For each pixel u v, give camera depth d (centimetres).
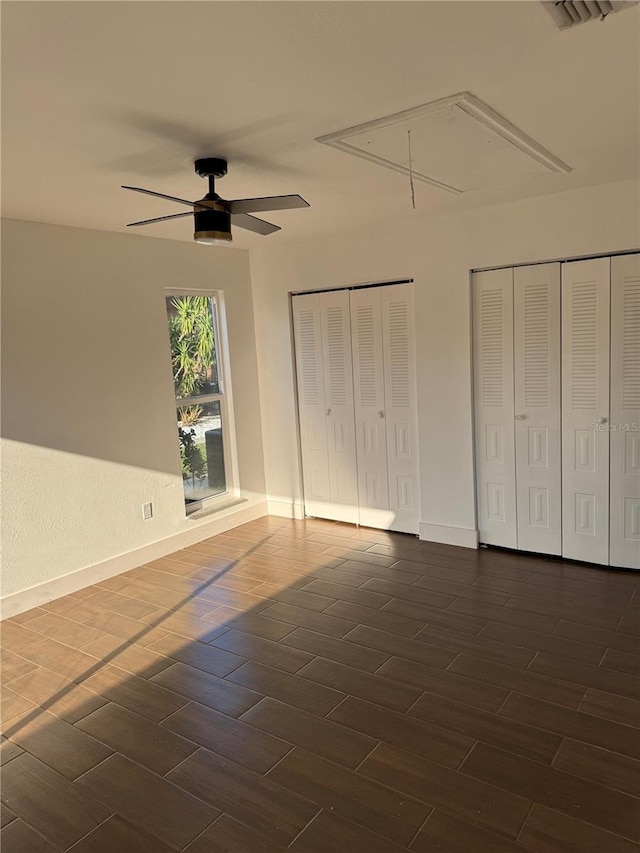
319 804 209
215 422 515
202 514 489
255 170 290
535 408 405
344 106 219
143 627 346
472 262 409
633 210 349
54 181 291
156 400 445
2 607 361
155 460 447
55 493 385
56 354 382
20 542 369
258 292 524
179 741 246
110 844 197
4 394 358
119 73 185
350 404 493
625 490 381
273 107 216
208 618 354
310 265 488
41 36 161
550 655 294
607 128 255
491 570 400
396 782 217
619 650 295
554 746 231
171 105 210
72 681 293
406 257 438
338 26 164
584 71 198
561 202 371
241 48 173
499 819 198
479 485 437
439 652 303
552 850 185
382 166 292
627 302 363
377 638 320
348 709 261
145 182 300
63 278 384
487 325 415
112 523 420
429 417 447
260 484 546
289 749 238
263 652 312
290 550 459
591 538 398
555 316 389
